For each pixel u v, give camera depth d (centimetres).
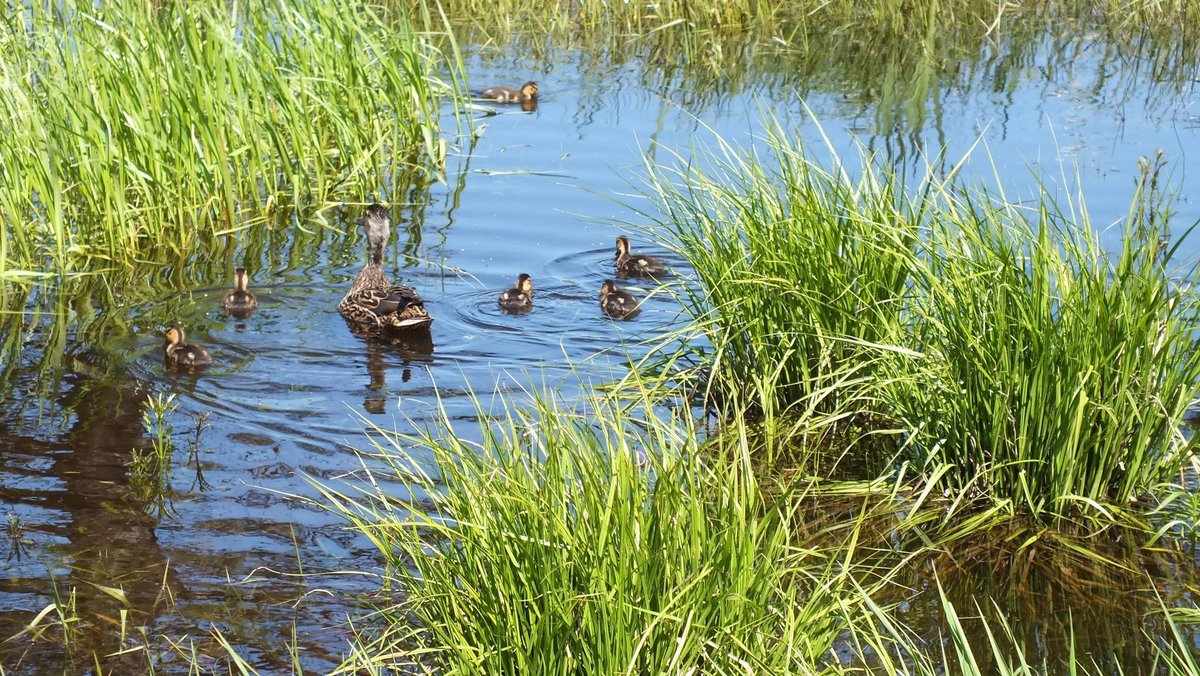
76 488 841
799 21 2708
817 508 834
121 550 762
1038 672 659
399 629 651
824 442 927
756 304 955
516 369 1078
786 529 653
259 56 1702
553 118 1964
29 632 676
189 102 1502
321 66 1769
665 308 1235
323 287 1303
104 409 976
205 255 1406
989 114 1898
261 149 1590
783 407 970
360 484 852
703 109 1977
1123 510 805
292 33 1870
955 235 921
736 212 1044
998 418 800
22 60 1465
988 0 2798
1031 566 756
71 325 1171
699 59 2388
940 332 846
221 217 1536
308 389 1027
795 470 884
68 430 934
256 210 1559
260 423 955
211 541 775
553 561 579
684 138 1788
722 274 968
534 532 588
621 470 604
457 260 1388
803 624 607
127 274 1332
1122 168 1580
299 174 1638
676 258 1405
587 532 592
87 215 1418
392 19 2506
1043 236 827
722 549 598
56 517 800
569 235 1463
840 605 618
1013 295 813
